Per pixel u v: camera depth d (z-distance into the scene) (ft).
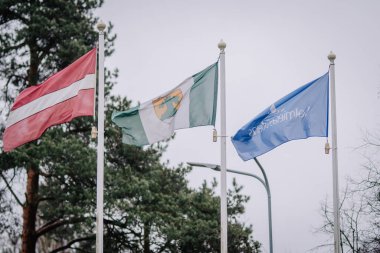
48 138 101.71
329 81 62.90
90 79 61.21
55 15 110.73
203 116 61.57
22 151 98.73
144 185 104.73
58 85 61.93
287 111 62.39
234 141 62.64
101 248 59.00
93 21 115.96
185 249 121.08
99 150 60.64
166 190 118.73
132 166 112.06
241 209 140.15
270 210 91.15
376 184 85.56
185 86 61.98
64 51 106.11
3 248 123.34
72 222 104.68
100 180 59.98
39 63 110.73
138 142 61.16
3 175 105.81
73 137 105.09
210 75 62.28
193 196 125.90
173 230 105.70
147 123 61.41
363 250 90.58
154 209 108.17
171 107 61.72
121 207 101.76
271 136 62.13
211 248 122.01
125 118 61.46
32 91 62.69
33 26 106.01
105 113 108.99
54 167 100.63
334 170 61.72
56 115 61.41
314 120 62.08
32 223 108.06
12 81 111.65
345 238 91.15
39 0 111.86
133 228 107.14
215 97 61.98
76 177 104.68
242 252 136.87
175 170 126.31
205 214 124.36
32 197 107.34
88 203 102.47
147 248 110.11
